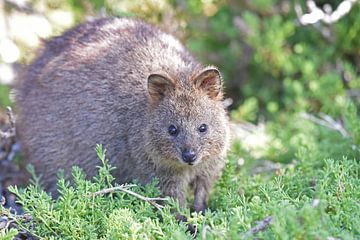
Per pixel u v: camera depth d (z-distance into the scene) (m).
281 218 6.83
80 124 9.77
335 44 13.36
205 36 13.93
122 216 7.72
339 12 12.58
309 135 11.27
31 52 12.42
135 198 8.46
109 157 9.58
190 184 9.82
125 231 7.54
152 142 9.09
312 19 12.73
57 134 10.03
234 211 7.45
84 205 8.13
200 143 8.93
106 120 9.58
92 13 13.55
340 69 13.45
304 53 13.23
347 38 13.28
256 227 6.96
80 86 9.92
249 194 9.37
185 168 9.24
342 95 12.57
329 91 12.60
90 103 9.75
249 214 7.47
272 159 11.27
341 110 12.07
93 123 9.67
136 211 8.22
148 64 9.66
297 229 6.56
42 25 13.84
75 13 13.69
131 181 9.52
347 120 10.67
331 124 11.77
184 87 9.06
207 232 7.09
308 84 13.32
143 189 9.22
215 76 9.10
